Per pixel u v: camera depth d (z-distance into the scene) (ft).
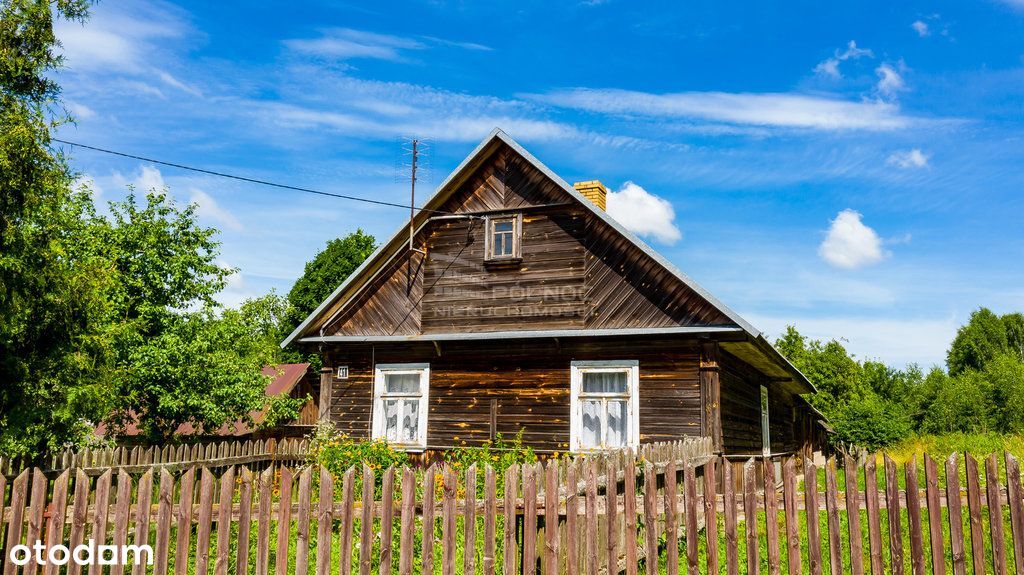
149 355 63.87
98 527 22.38
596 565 22.62
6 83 29.25
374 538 32.17
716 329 48.34
